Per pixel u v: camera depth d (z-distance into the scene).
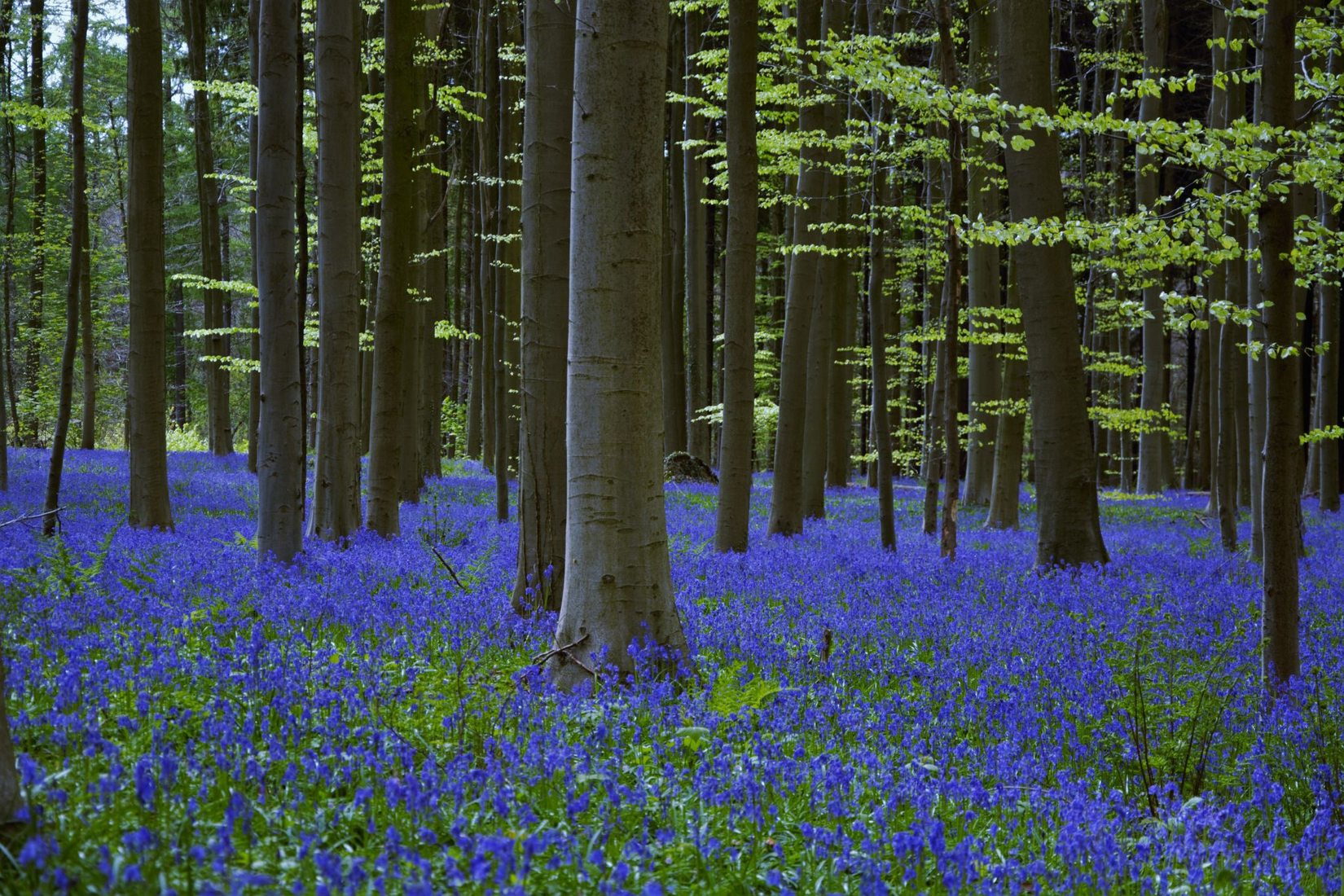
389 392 15.65
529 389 9.00
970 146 21.66
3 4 19.47
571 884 3.59
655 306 7.01
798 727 6.04
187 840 3.51
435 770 4.28
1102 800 5.20
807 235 17.94
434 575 10.72
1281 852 4.56
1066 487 14.38
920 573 13.33
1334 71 13.20
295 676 5.80
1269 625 7.65
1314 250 9.31
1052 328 14.30
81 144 12.09
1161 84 9.25
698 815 4.21
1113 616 10.60
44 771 3.86
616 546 6.89
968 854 4.04
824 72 17.66
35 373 40.09
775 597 11.02
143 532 13.27
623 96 6.81
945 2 13.24
